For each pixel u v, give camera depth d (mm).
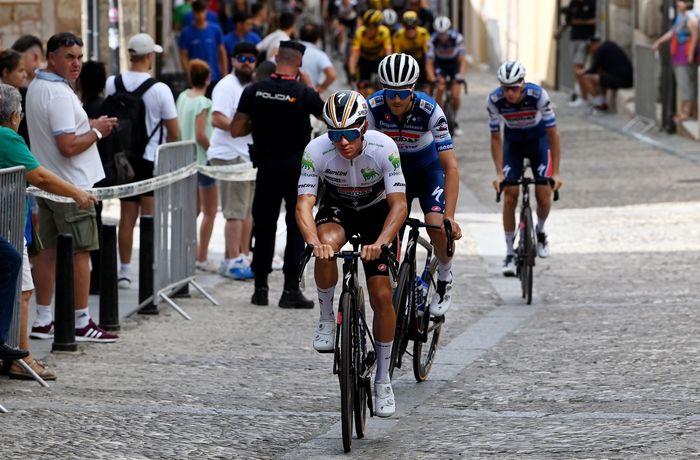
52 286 26938
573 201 49438
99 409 20844
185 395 22125
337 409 21234
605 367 23906
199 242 36875
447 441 18766
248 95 30609
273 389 22781
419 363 22953
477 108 86750
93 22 53312
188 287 32969
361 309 19266
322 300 19734
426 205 23234
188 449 18438
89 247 26469
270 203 31219
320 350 19781
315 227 18953
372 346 20828
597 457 17328
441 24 67688
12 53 27250
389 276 19547
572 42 86312
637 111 73125
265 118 30531
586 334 27562
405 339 21766
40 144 26078
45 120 25859
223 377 23781
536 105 32250
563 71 94062
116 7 55000
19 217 22781
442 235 22844
